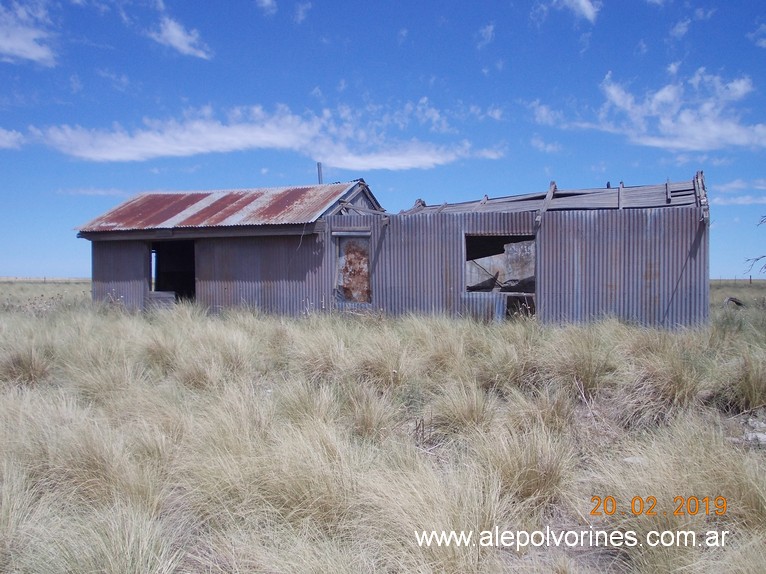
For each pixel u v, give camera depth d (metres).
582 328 8.63
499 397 6.93
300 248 14.00
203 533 3.97
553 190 13.28
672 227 10.95
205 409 6.05
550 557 3.59
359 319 12.23
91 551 3.41
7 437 5.18
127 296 15.85
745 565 3.13
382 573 3.36
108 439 4.92
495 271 13.30
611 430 5.79
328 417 5.77
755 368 6.20
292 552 3.45
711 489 3.90
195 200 16.78
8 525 3.81
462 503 3.79
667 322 10.98
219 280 14.77
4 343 8.97
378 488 3.95
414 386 7.01
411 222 12.88
